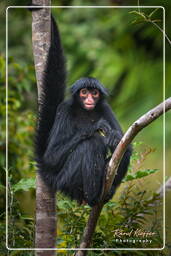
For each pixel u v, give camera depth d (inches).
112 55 1027.3
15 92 600.7
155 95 1022.4
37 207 400.5
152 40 1090.1
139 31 1047.6
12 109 591.5
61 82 409.7
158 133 960.3
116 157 362.3
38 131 415.8
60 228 470.3
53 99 412.2
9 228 419.2
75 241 418.6
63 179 408.2
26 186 431.8
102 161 407.5
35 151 414.9
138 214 458.6
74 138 417.1
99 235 423.5
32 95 684.7
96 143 412.2
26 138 585.6
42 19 395.2
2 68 591.5
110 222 430.9
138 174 433.7
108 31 1037.8
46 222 397.1
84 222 428.1
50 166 408.2
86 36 1008.2
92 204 408.5
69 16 1011.3
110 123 452.8
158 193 423.5
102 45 1021.2
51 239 397.1
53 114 418.0
